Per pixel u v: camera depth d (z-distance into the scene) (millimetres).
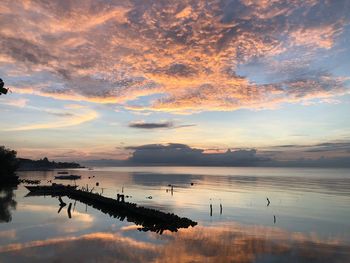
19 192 102062
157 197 102375
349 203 91812
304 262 31875
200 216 61719
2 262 30453
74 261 30922
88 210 65562
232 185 167250
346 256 33969
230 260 32188
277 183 187125
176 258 32500
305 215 66250
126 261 31203
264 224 53312
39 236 40469
